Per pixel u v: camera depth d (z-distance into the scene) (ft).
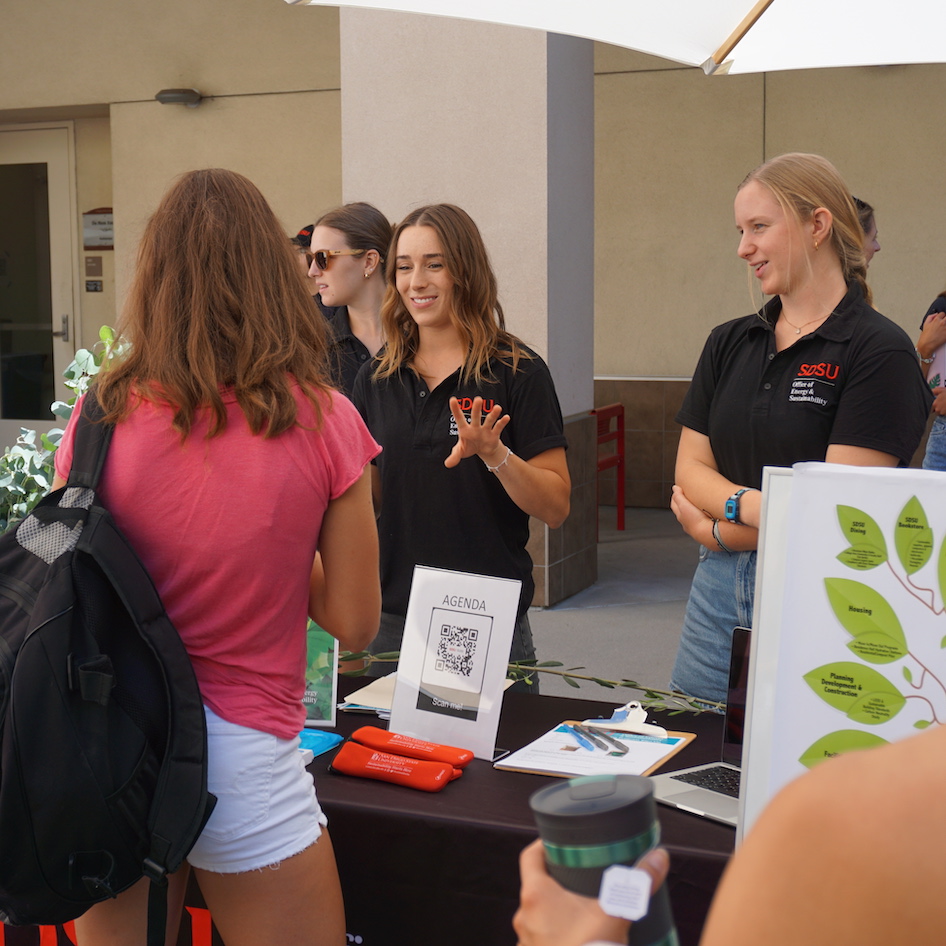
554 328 16.25
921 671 3.58
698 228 25.66
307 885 4.30
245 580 4.10
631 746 5.58
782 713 3.73
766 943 1.35
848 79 24.13
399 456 7.29
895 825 1.30
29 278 28.60
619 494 24.00
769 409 6.50
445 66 15.76
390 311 7.43
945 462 14.73
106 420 4.21
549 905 1.92
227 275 4.23
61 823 3.72
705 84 25.09
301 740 5.71
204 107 26.50
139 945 4.43
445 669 5.74
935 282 24.04
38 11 26.86
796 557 3.75
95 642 3.85
